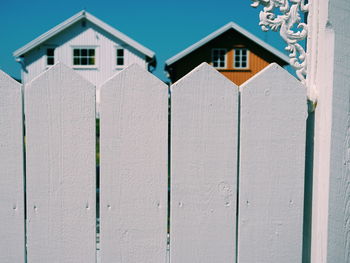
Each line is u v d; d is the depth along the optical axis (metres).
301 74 1.29
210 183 1.22
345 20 1.22
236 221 1.25
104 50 16.78
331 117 1.24
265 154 1.23
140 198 1.20
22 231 1.20
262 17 1.25
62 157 1.18
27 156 1.17
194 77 1.19
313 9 1.25
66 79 1.16
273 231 1.26
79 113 1.17
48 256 1.20
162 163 1.20
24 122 1.23
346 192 1.26
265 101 1.22
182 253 1.23
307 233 1.34
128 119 1.18
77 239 1.20
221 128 1.21
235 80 17.34
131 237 1.21
